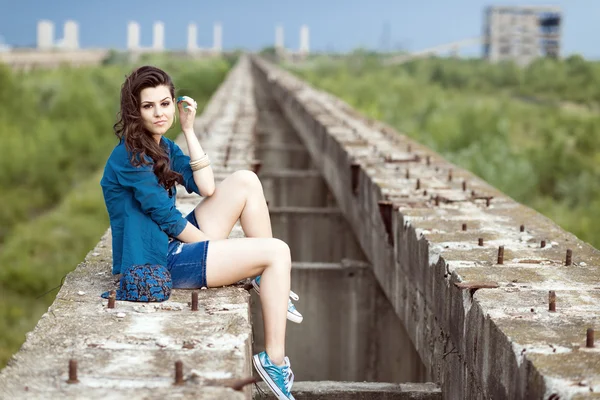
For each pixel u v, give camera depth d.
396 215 7.73
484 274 5.49
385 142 12.91
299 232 14.44
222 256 5.24
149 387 3.88
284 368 5.09
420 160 10.82
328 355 11.59
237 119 17.50
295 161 23.11
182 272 5.27
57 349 4.34
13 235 24.77
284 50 111.75
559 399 3.68
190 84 60.19
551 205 26.75
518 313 4.70
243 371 4.16
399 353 11.55
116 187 5.21
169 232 5.29
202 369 4.10
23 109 45.88
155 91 5.16
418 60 82.12
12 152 33.22
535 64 71.94
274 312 5.12
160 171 5.25
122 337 4.51
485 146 30.81
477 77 71.25
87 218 25.02
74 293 5.27
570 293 5.07
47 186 32.69
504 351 4.37
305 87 30.03
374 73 71.75
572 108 57.59
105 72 66.38
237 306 5.02
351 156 11.34
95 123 43.22
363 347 11.59
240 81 36.50
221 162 10.84
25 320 19.27
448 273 5.72
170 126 5.33
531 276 5.45
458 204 7.88
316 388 6.73
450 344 5.73
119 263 5.29
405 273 7.36
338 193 13.09
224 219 5.56
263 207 5.60
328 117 17.42
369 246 9.73
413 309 7.04
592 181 29.14
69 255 22.42
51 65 84.00
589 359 4.02
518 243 6.36
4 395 3.77
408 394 6.35
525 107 51.12
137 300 5.09
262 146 23.09
